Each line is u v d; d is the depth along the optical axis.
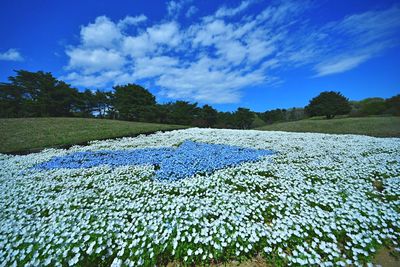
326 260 3.27
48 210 4.95
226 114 58.97
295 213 4.52
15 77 46.41
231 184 6.38
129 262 3.24
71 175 7.62
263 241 3.68
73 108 50.88
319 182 6.11
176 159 9.22
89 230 3.93
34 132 16.97
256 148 11.66
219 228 3.91
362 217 4.06
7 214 4.60
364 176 6.47
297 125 28.98
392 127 19.56
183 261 3.39
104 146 13.27
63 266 3.24
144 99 51.28
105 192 5.87
